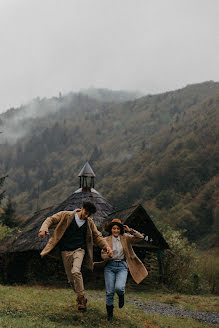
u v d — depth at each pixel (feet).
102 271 24.22
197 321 28.68
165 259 66.33
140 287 59.26
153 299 43.88
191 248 74.18
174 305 38.96
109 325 20.85
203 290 70.54
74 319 21.43
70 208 68.90
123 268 22.70
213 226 398.21
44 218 72.13
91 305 25.63
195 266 75.25
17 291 32.01
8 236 75.10
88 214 22.13
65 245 22.09
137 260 23.30
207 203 449.89
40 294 31.09
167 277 65.98
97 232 22.76
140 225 60.54
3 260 68.03
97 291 51.62
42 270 60.64
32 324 18.53
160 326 23.76
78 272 21.35
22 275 64.18
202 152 563.07
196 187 508.12
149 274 61.31
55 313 22.07
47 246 21.70
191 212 437.58
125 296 43.78
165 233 74.49
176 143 617.62
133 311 27.40
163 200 507.71
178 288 65.26
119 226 23.27
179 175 536.83
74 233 22.06
